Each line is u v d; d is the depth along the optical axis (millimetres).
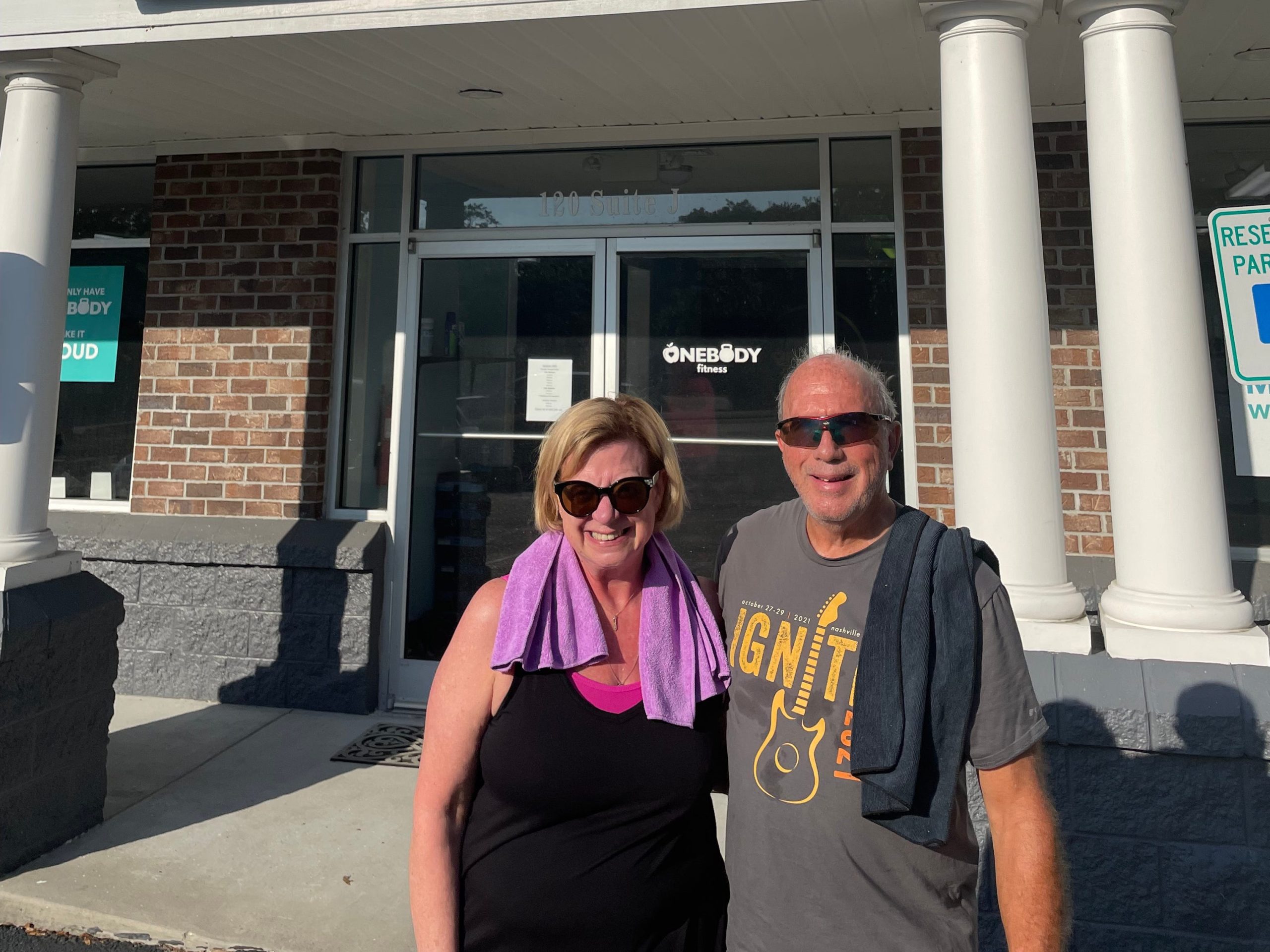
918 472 4555
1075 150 4434
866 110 4605
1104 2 2951
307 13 3631
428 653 5199
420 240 5293
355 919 3139
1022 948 1505
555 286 5191
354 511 5293
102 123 4980
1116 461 2910
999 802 1580
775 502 4918
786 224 4898
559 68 4055
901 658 1557
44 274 3670
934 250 4598
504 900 1615
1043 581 2846
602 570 1766
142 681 5234
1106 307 2934
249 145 5258
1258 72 4012
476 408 5250
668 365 5043
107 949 3025
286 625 5098
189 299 5336
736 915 1657
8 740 3346
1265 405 4312
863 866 1562
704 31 3623
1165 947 2627
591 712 1657
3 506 3562
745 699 1728
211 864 3469
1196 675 2656
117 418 5578
